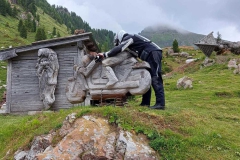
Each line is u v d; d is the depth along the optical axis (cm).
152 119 750
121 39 868
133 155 620
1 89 2984
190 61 3512
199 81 2125
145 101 886
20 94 1736
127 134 669
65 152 657
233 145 717
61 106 1692
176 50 5525
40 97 1691
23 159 737
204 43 3119
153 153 630
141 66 812
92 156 636
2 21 8525
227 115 1136
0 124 1124
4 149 839
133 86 806
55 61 1681
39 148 725
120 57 827
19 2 11525
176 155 631
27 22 9012
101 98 843
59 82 1709
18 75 1750
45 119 888
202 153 654
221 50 3183
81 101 884
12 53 1712
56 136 728
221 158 648
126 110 756
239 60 2703
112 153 635
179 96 1639
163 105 861
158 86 852
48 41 1688
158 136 677
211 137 737
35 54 1752
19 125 928
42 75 1677
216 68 2672
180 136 697
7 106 1725
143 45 839
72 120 742
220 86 1880
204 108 1309
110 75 820
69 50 1727
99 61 827
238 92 1664
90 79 857
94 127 696
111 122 711
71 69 1711
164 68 4184
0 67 4066
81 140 672
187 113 900
